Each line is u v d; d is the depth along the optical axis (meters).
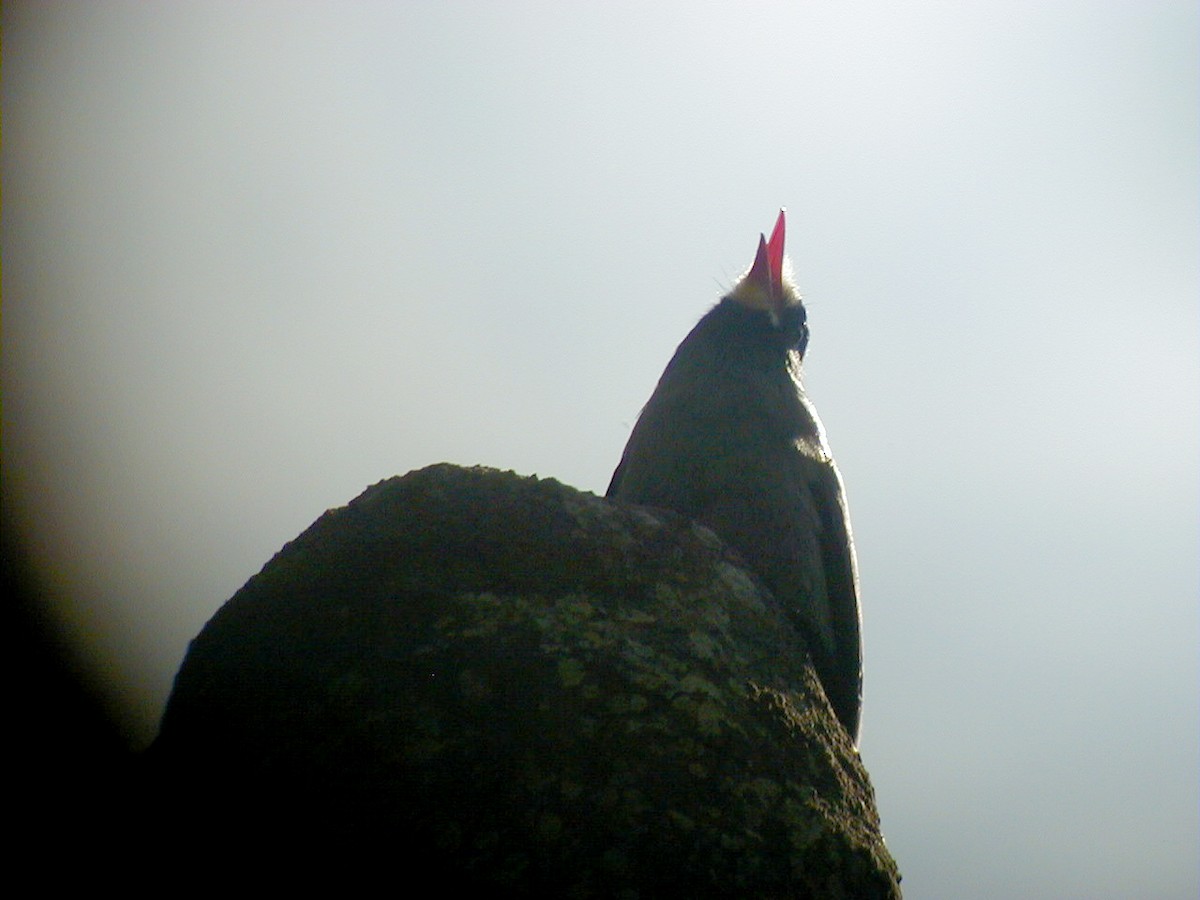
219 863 6.00
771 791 6.02
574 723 5.98
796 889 5.84
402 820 5.82
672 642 6.38
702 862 5.75
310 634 6.43
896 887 6.20
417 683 6.11
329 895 5.81
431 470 6.94
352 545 6.68
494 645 6.20
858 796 6.38
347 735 6.04
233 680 6.37
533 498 6.84
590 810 5.79
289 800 5.99
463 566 6.61
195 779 6.20
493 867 5.71
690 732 6.04
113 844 6.13
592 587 6.59
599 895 5.66
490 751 5.91
